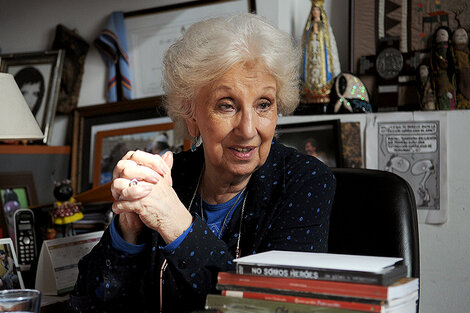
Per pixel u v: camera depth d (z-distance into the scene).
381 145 2.23
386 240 1.28
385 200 1.31
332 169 1.43
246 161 1.10
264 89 1.07
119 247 1.03
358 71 2.37
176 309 1.04
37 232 1.91
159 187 0.95
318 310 0.75
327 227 1.18
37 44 3.28
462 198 2.10
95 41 3.01
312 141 2.32
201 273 0.97
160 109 2.78
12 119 1.84
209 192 1.26
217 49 1.04
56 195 1.95
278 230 1.14
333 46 2.33
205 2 2.71
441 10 2.21
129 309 1.09
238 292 0.81
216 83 1.07
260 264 0.80
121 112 2.93
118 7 3.02
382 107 2.29
